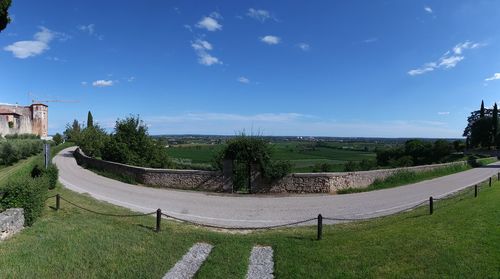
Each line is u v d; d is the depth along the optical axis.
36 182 11.18
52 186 18.23
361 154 79.69
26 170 21.62
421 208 14.52
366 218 13.05
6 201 10.03
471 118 103.19
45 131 84.25
